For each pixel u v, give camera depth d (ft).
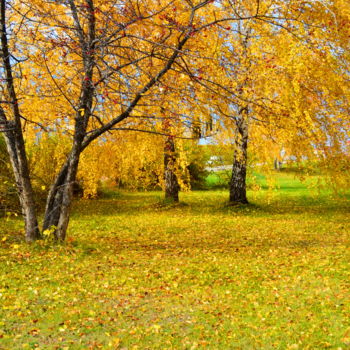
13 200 51.37
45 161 54.90
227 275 26.02
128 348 16.47
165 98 27.45
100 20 28.17
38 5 28.78
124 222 51.72
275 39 37.32
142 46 29.30
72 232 44.68
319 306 20.24
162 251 33.58
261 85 35.47
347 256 29.91
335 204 66.33
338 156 42.55
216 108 31.96
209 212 58.29
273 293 22.50
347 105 40.01
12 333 17.67
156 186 102.53
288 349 15.94
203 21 32.37
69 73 33.96
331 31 35.76
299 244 35.99
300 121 36.70
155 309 20.57
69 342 16.87
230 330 17.94
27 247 31.48
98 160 47.01
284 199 75.25
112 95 29.48
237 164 61.31
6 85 29.94
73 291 23.04
